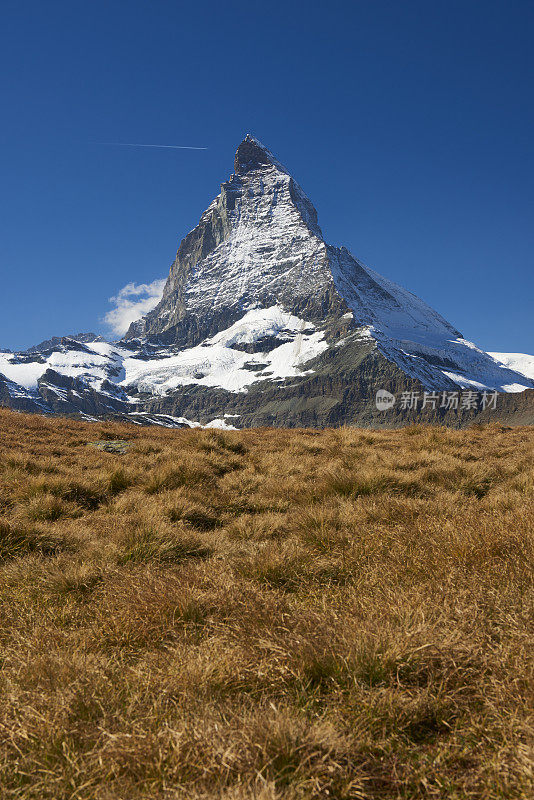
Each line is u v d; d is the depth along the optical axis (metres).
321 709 2.35
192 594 3.72
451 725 2.21
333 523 6.01
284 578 4.41
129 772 1.95
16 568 4.92
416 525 5.17
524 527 4.44
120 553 5.29
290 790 1.75
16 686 2.62
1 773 2.00
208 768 1.85
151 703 2.44
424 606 2.99
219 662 2.69
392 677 2.46
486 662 2.46
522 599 3.03
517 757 1.85
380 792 1.87
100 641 3.32
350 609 3.21
